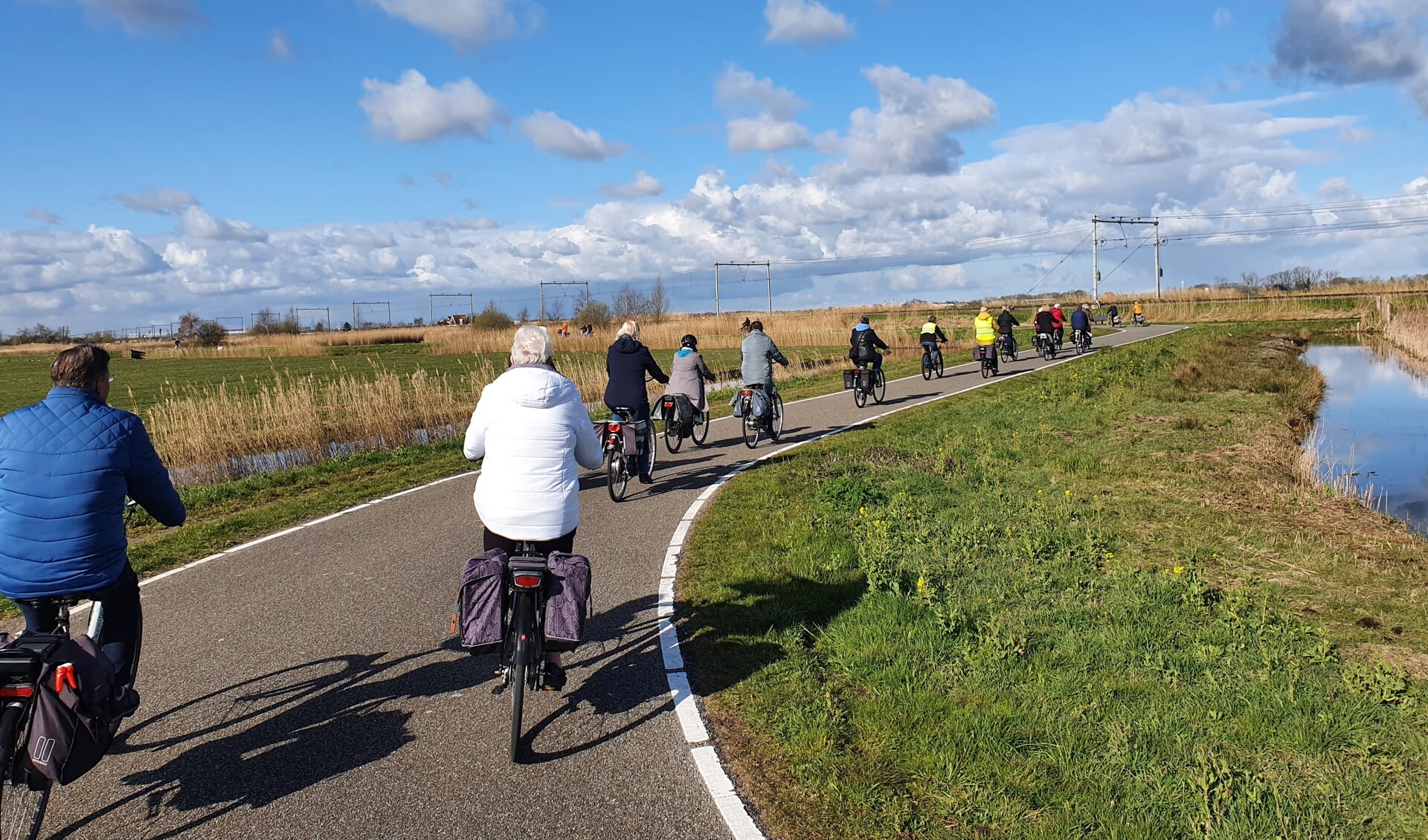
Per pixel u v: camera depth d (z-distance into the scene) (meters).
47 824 3.71
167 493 3.98
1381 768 4.00
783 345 44.22
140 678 5.29
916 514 8.88
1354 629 5.81
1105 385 21.19
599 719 4.58
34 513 3.58
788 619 5.87
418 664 5.41
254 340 78.25
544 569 4.22
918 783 3.87
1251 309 69.06
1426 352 33.69
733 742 4.29
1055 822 3.54
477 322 88.38
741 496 10.20
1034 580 6.68
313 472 13.80
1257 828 3.50
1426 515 10.83
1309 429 17.36
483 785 3.94
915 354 37.34
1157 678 4.91
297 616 6.39
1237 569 7.14
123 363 59.47
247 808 3.80
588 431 4.63
